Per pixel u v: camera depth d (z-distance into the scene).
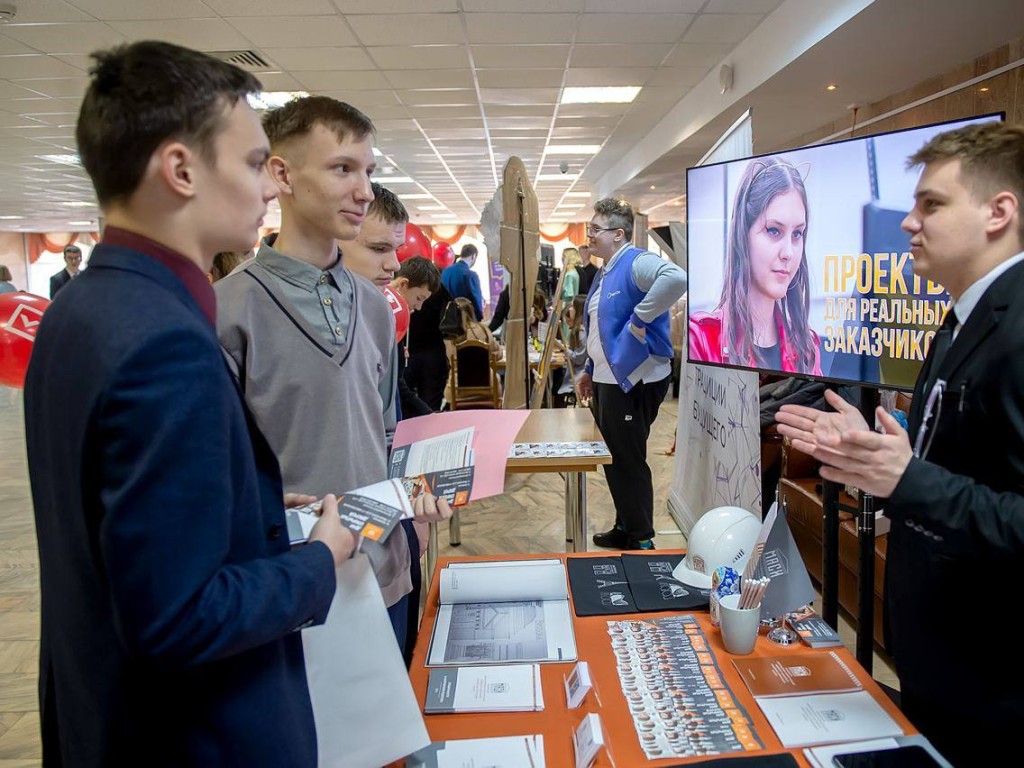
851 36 3.72
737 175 1.95
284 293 1.19
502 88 6.21
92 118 0.66
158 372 0.61
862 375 1.53
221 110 0.69
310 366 1.19
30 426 0.71
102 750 0.67
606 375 3.09
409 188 12.60
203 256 0.73
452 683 1.16
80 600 0.66
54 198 12.73
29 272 19.66
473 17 4.52
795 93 4.99
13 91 5.91
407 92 6.30
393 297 2.77
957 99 4.28
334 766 0.90
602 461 2.36
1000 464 0.95
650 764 0.96
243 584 0.65
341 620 0.92
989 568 0.98
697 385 3.18
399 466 1.28
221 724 0.70
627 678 1.16
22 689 2.28
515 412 1.34
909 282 1.39
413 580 1.72
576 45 5.11
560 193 14.04
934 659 1.06
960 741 1.04
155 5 4.20
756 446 2.28
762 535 1.28
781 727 1.02
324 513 0.84
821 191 1.60
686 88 6.36
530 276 4.00
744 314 1.96
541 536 3.64
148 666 0.68
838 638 1.27
